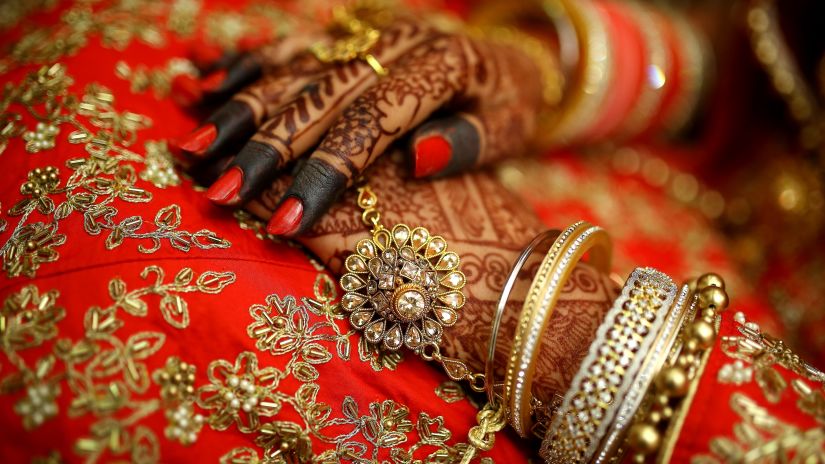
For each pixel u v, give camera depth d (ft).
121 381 1.01
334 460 1.08
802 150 1.70
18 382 1.00
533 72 1.43
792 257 1.65
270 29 1.45
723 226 1.82
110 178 1.12
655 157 1.88
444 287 1.11
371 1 1.39
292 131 1.13
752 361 1.04
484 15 1.70
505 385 1.06
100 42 1.26
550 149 1.70
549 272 1.04
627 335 1.04
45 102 1.17
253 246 1.13
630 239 1.59
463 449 1.11
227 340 1.06
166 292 1.06
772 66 1.63
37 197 1.10
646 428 1.01
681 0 2.01
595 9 1.60
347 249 1.14
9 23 1.40
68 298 1.04
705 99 1.80
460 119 1.20
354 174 1.12
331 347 1.10
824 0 1.61
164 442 1.02
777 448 0.99
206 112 1.27
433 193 1.19
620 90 1.61
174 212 1.11
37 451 0.99
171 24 1.36
